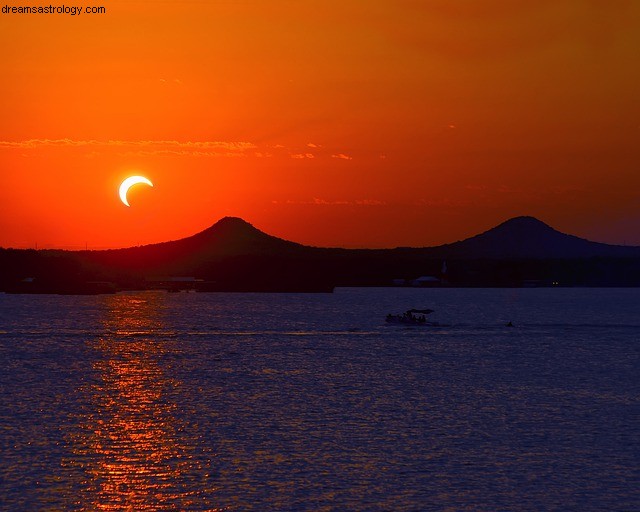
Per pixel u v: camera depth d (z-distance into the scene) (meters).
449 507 184.62
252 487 196.25
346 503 186.50
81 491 192.75
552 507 185.00
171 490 194.00
